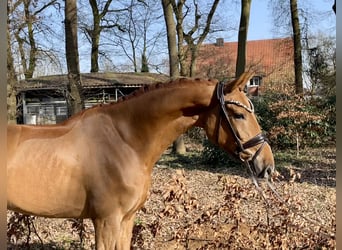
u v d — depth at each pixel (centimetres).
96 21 1888
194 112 267
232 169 952
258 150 257
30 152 263
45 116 2006
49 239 428
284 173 864
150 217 501
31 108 2000
